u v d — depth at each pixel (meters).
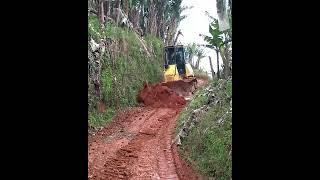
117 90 19.95
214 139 10.98
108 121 16.88
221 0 13.02
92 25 20.48
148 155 11.49
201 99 16.41
